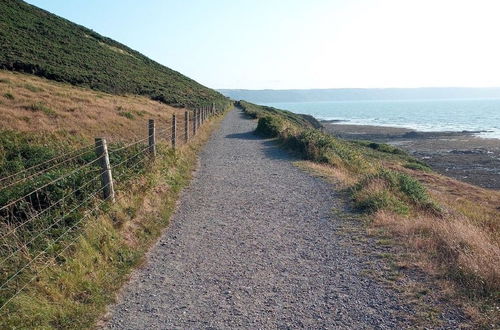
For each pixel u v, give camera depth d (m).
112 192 7.97
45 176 7.86
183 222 8.79
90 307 5.07
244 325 4.82
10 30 47.53
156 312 5.12
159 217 8.70
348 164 16.64
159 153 12.73
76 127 20.30
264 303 5.32
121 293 5.61
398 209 9.06
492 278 5.32
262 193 11.41
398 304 5.13
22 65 37.47
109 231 6.89
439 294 5.27
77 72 42.06
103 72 47.25
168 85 56.91
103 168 7.82
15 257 5.43
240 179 13.27
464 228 7.33
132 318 4.98
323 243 7.47
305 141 18.77
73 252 5.96
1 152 12.25
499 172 37.56
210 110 41.22
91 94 33.34
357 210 9.43
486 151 51.34
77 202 7.33
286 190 11.74
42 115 21.52
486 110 196.50
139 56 74.44
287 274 6.20
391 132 80.94
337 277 6.03
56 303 4.96
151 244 7.44
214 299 5.45
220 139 24.52
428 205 10.40
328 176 13.42
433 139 67.31
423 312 4.89
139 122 25.73
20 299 4.73
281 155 18.34
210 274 6.23
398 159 36.16
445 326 4.58
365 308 5.10
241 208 9.93
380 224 8.22
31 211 6.87
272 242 7.60
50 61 42.91
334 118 144.88
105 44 66.56
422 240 7.07
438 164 42.69
